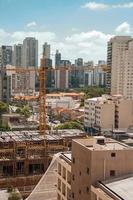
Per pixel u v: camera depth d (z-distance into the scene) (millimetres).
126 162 83125
